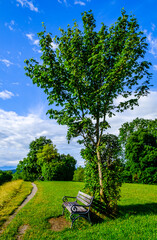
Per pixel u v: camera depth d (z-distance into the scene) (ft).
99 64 19.75
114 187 20.11
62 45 22.04
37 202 30.01
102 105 23.49
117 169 21.03
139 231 13.65
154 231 13.32
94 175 21.33
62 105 23.03
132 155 102.01
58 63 21.94
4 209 25.26
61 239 13.46
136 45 18.51
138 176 98.43
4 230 16.65
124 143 122.01
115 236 12.77
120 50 21.06
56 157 136.36
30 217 20.39
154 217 18.03
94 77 22.34
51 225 17.70
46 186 62.18
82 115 22.61
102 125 21.77
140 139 104.27
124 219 18.10
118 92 25.22
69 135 23.12
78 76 20.58
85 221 18.26
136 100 23.44
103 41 20.03
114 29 20.33
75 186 59.57
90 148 22.91
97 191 20.56
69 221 18.80
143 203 27.76
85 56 22.65
